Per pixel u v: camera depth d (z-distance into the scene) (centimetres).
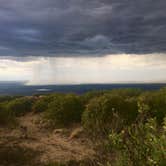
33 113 1636
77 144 910
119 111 1009
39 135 1099
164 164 333
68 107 1280
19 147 867
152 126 379
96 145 520
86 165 642
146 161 373
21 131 1145
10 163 740
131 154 391
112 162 441
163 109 971
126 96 1481
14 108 1686
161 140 346
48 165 719
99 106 1057
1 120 1249
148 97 1142
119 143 405
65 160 754
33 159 773
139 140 393
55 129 1175
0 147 856
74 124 1209
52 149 877
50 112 1347
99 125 536
